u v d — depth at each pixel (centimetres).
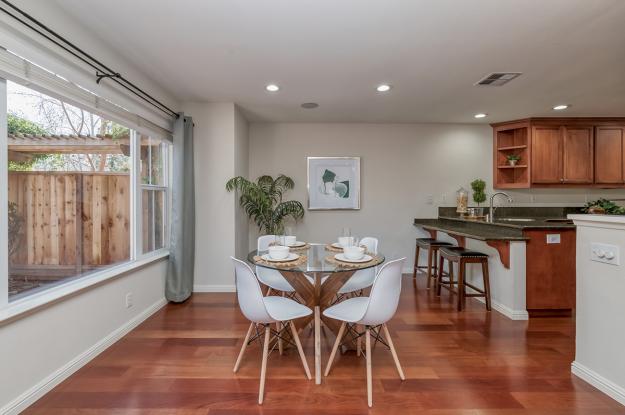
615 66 265
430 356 221
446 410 165
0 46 149
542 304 291
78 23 199
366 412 163
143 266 283
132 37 218
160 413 162
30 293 183
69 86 195
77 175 217
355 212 469
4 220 161
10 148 168
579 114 413
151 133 297
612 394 173
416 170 470
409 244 471
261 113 410
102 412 163
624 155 432
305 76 286
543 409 166
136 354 222
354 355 223
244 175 429
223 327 269
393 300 179
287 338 230
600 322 181
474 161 473
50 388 180
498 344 238
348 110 397
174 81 298
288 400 173
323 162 465
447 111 400
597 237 183
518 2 178
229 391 181
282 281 265
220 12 189
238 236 383
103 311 228
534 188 459
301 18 195
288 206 443
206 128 361
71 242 214
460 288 311
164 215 344
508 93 332
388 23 200
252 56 247
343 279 224
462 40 221
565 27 204
